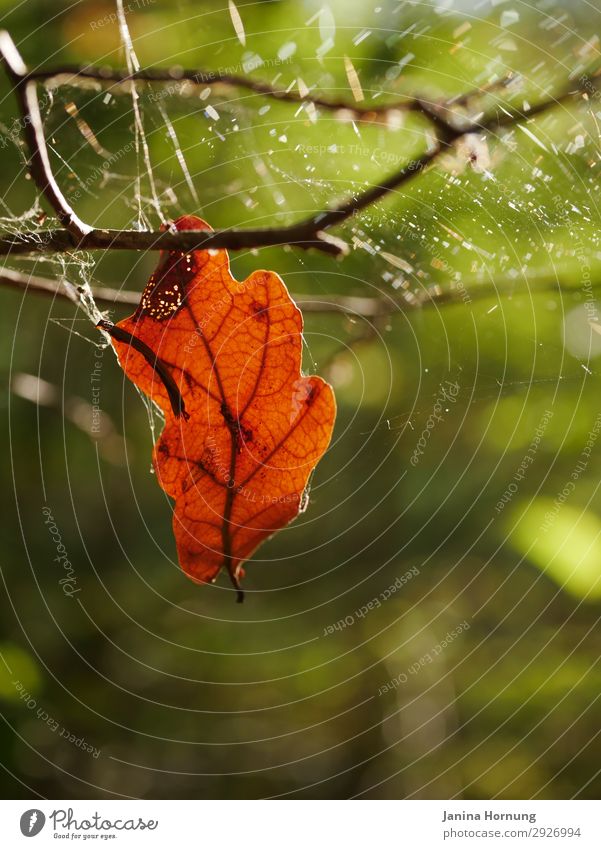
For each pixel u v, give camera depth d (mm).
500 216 534
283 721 1551
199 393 416
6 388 891
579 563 829
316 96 526
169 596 1293
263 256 593
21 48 602
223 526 413
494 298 600
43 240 437
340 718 1553
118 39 584
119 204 577
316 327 660
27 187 606
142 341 416
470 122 490
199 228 421
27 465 954
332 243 423
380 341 653
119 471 1092
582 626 1254
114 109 564
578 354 645
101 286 564
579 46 532
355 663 1469
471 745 1380
